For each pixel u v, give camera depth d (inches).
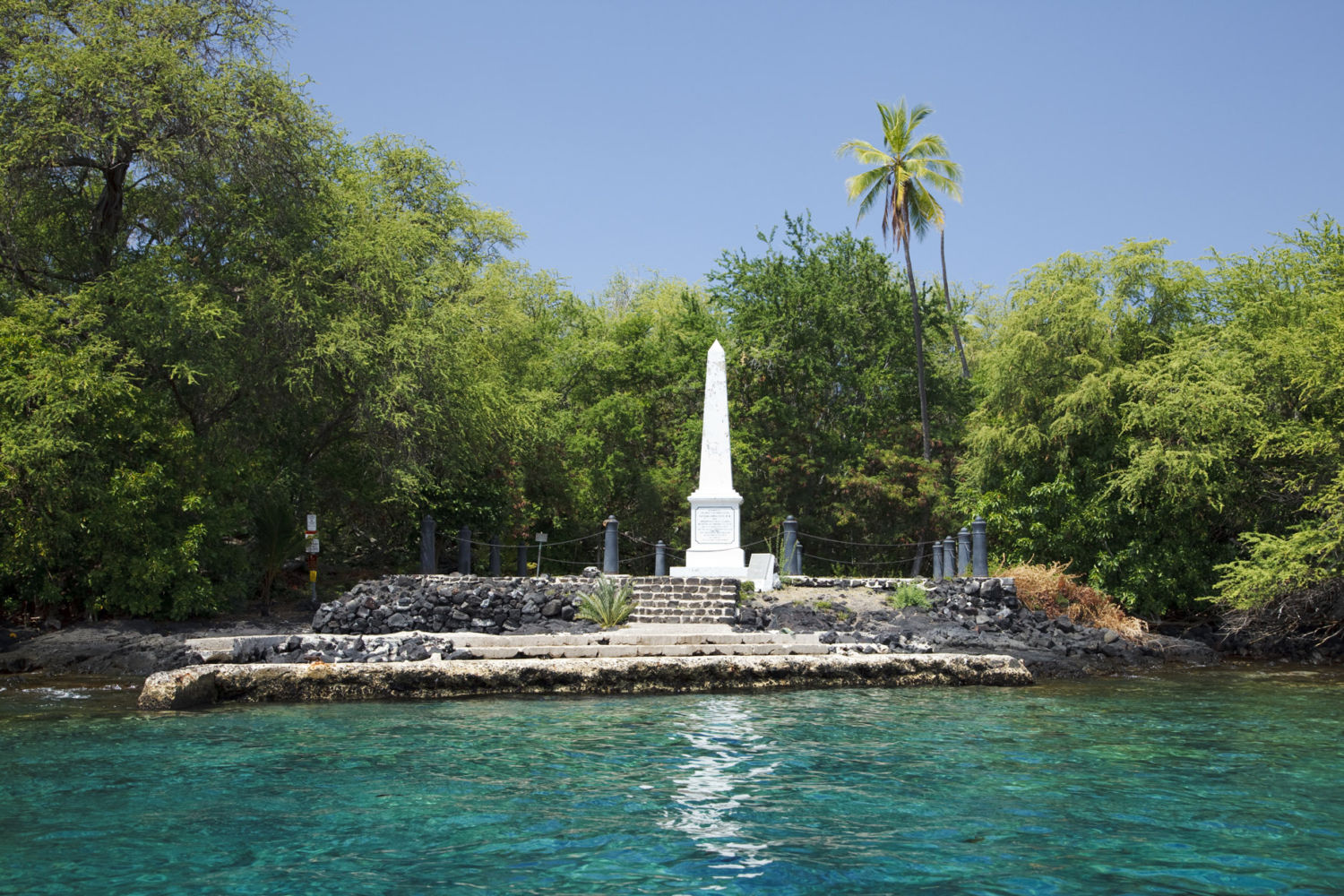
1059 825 277.6
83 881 227.6
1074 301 1005.8
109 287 750.5
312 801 303.1
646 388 1400.1
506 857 245.8
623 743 400.5
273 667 529.0
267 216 826.8
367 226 906.7
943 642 697.6
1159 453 888.9
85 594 753.6
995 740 412.5
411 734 420.8
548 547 1249.4
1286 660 817.5
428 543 836.6
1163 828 274.8
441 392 895.1
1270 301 988.6
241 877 230.4
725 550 855.7
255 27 832.9
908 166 1359.5
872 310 1411.2
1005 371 1033.5
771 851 251.4
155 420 762.8
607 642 617.9
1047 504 987.9
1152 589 927.0
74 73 713.6
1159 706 526.6
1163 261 1025.5
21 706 501.7
